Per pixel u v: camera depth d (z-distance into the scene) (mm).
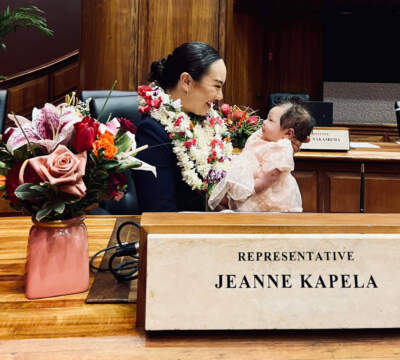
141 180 1321
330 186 2619
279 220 621
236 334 592
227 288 565
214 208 1414
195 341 575
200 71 1312
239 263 570
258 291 567
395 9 6098
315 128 2670
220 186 1316
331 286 576
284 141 1708
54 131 706
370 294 578
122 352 553
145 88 1363
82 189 664
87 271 760
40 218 657
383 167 2592
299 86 6066
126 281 795
